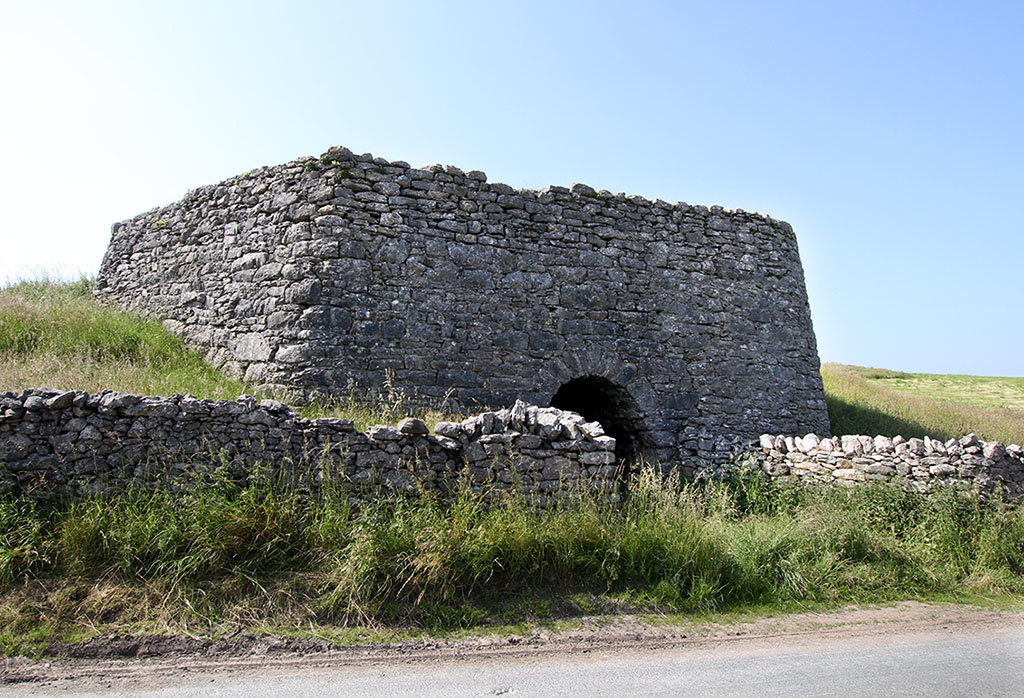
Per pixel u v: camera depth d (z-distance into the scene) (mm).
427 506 6480
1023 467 8859
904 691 4785
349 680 4641
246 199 11242
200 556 5613
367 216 10328
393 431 6828
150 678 4555
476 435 7035
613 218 11836
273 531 5953
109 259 13930
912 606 7008
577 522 6629
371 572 5711
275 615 5383
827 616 6559
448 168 10930
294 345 9969
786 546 7555
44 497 5945
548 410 7844
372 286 10219
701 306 12250
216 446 6449
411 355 10234
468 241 10836
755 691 4680
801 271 13594
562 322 11219
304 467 6609
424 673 4805
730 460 11719
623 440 12391
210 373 10719
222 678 4598
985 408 21859
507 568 6211
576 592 6234
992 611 7008
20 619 4988
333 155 10453
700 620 6156
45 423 6137
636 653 5375
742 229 12867
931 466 8930
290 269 10266
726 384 12219
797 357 13078
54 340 10609
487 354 10680
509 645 5355
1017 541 8078
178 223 12383
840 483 9594
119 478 6168
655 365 11758
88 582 5395
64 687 4395
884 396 20531
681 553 6727
